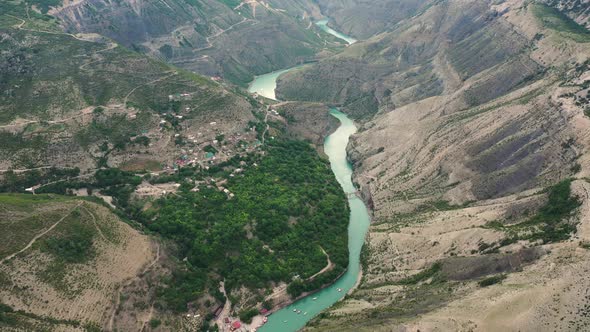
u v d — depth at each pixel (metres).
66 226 156.25
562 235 141.12
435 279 152.00
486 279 135.88
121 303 146.00
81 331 133.12
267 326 157.50
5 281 135.12
